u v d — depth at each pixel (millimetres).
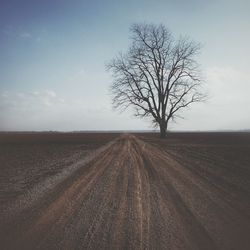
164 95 48781
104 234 5895
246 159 18203
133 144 34719
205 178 11859
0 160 18781
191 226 6355
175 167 14945
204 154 21547
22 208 7730
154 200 8516
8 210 7543
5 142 43281
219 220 6734
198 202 8289
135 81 48438
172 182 11102
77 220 6762
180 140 45031
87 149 27719
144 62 48406
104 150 25969
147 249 5203
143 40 48500
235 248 5238
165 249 5203
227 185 10508
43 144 37469
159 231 6062
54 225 6426
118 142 39844
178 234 5895
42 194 9289
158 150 25438
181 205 7996
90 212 7391
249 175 12516
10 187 10352
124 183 10961
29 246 5324
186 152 23328
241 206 7879
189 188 10062
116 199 8648
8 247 5281
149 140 45625
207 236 5789
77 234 5895
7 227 6285
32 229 6168
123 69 48969
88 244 5410
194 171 13641
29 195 9156
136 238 5695
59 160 18594
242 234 5895
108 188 10133
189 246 5328
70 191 9703
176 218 6898
